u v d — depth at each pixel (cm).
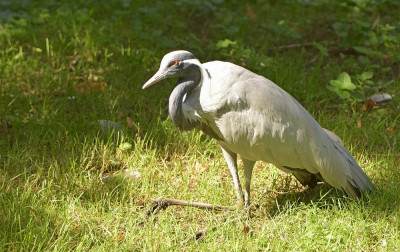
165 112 1247
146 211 917
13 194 920
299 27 1691
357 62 1479
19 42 1528
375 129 1143
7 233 841
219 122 870
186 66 873
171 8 1789
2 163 1054
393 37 1485
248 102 852
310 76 1380
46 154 1084
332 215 898
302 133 871
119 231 885
